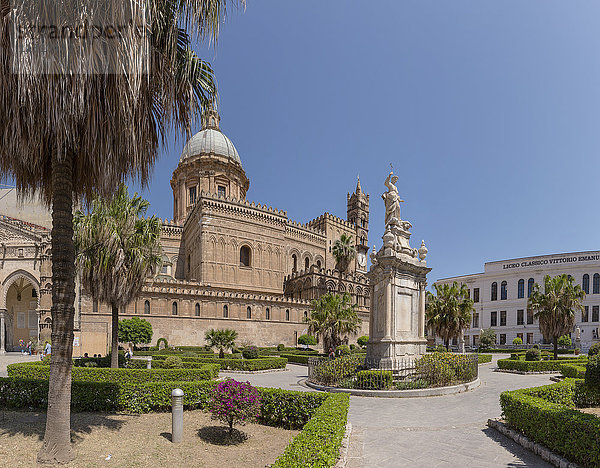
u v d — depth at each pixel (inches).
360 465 340.8
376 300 858.8
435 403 625.9
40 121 308.7
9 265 2132.1
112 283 853.2
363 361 906.1
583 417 336.8
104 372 738.8
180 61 372.8
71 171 375.9
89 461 336.2
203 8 324.2
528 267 3134.8
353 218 4753.9
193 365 994.1
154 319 2138.3
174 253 3270.2
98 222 859.4
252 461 360.5
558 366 1246.3
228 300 2393.0
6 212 2662.4
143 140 358.9
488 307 3297.2
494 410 573.3
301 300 2765.7
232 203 2945.4
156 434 426.3
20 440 371.9
